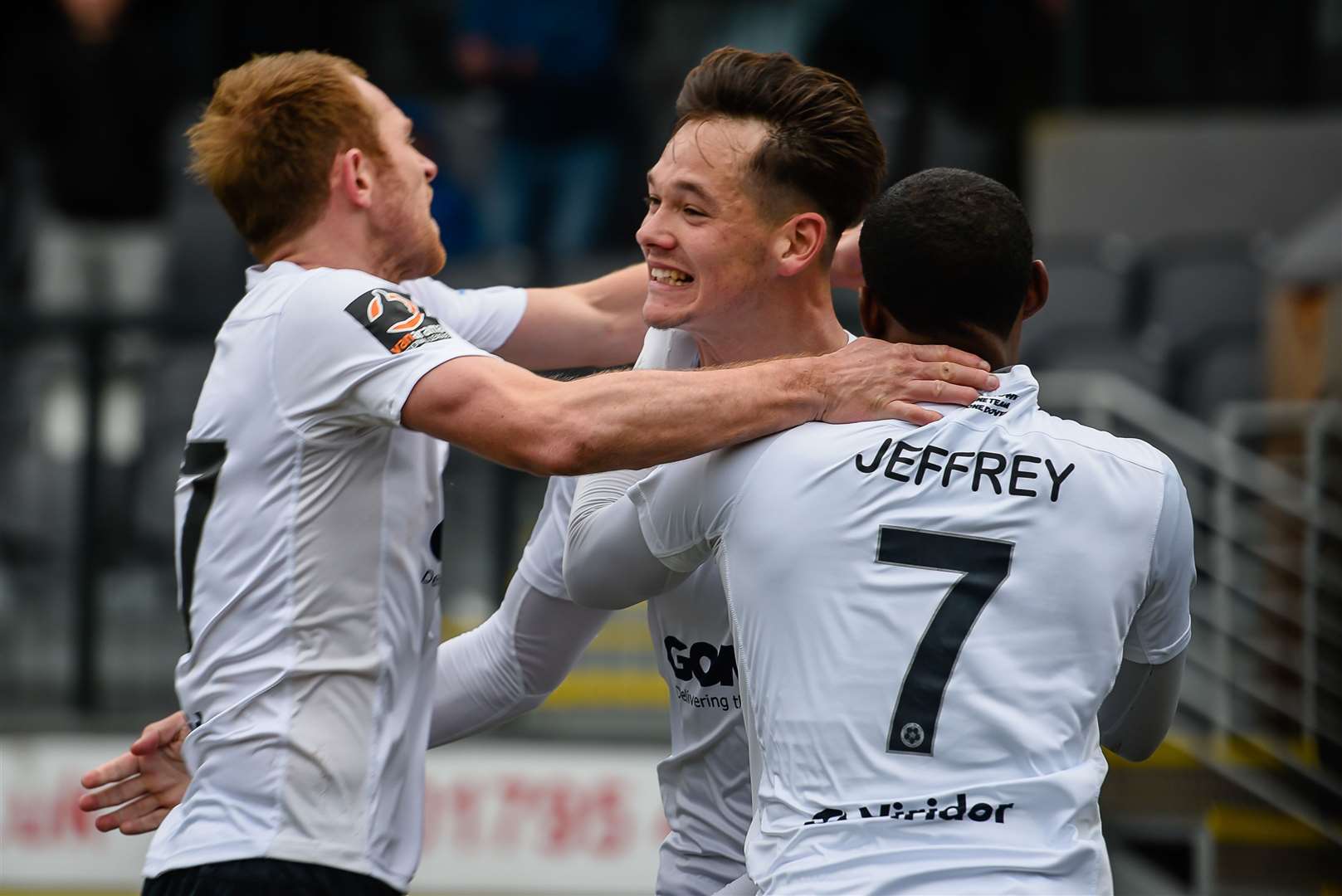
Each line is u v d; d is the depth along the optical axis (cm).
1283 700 1859
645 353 958
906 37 2936
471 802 1825
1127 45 2861
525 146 2580
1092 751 795
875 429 809
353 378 857
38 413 2119
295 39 3359
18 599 2062
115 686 1989
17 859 1873
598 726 1898
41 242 2588
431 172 962
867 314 867
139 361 2036
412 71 3431
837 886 747
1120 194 2744
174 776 988
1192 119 2738
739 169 864
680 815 959
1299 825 1820
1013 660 771
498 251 2592
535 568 1003
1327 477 1886
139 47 2614
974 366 821
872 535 788
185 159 2727
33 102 2619
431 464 928
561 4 2533
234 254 2481
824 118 866
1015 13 3119
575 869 1812
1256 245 2606
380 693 887
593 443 808
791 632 790
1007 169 3014
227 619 886
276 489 880
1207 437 1966
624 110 2708
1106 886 768
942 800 754
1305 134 2697
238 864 852
